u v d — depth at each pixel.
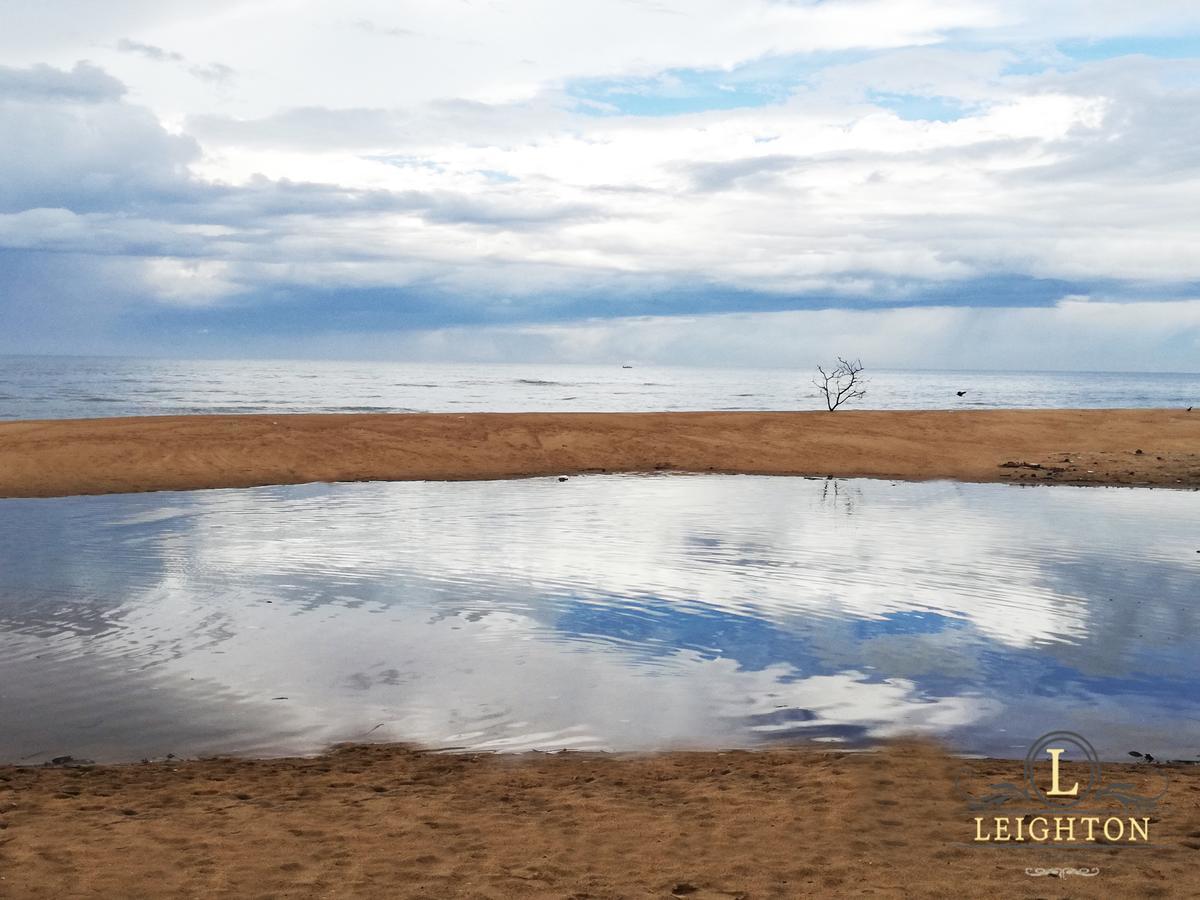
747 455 28.16
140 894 4.88
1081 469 26.34
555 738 7.57
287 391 78.94
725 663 9.46
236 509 19.39
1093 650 9.95
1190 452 28.66
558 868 5.20
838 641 10.25
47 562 13.97
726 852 5.42
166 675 8.94
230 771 6.83
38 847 5.45
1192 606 11.77
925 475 26.06
